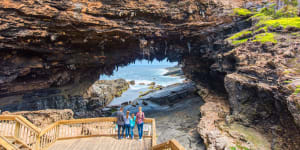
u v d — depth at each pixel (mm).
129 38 23297
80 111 29484
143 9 21625
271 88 12961
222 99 26484
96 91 36844
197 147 15562
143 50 26797
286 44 14992
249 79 15906
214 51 25578
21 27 16516
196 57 31406
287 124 11953
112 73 33219
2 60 17391
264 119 14539
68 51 21219
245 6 25609
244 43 19312
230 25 24797
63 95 26203
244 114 16422
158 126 21953
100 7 19797
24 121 7617
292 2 21469
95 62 24969
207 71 30844
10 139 7410
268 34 17750
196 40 27312
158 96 39750
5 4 15539
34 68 20156
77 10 18516
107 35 21219
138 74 114500
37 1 16703
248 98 16453
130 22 21922
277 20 19094
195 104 29438
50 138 9102
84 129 10555
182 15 23781
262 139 13258
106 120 10633
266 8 22547
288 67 12875
